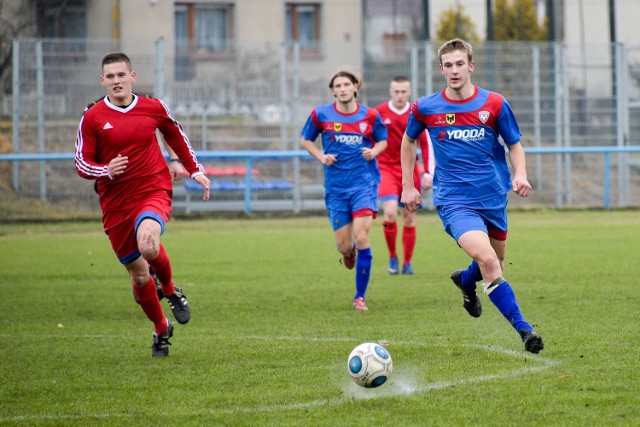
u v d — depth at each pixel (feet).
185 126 129.80
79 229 112.47
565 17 173.17
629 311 50.55
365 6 178.60
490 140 38.81
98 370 37.76
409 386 33.71
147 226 37.83
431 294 59.41
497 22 186.19
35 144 125.18
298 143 130.93
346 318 50.49
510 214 129.59
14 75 124.36
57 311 54.85
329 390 33.27
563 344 41.04
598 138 138.51
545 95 136.98
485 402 31.07
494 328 46.16
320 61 151.12
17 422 29.81
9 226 115.85
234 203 127.75
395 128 67.97
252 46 169.99
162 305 58.34
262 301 57.57
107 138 39.19
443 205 39.22
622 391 32.30
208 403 31.78
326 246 92.12
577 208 136.05
